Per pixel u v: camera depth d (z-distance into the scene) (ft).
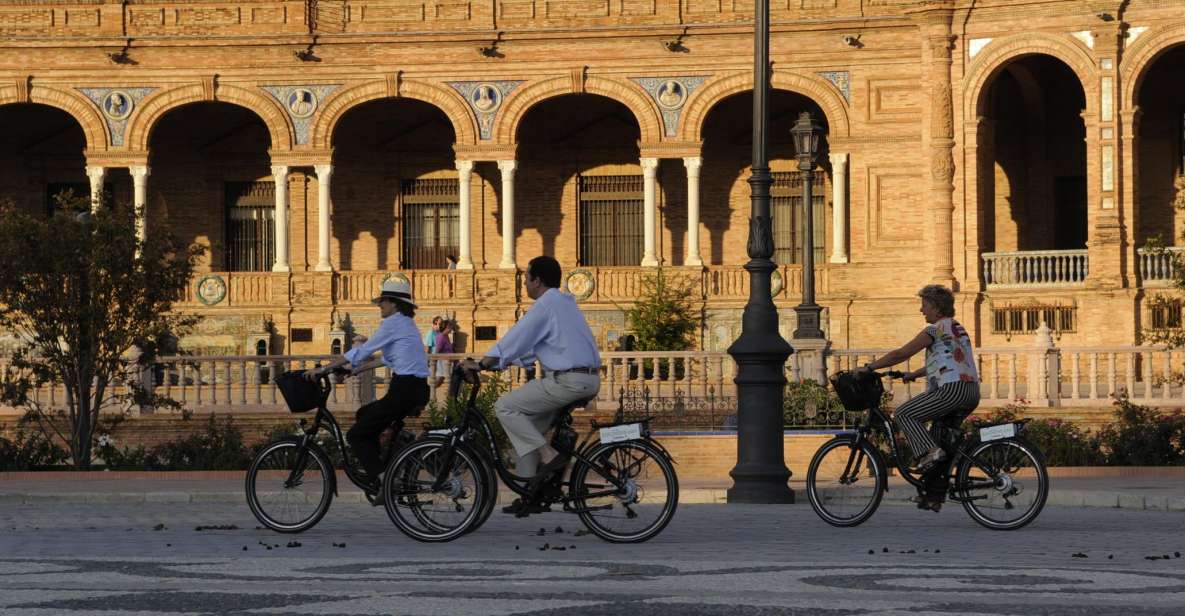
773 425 83.10
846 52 185.88
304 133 193.36
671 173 201.77
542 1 190.80
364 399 134.31
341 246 206.28
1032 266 179.11
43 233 117.80
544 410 60.29
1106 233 173.47
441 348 177.47
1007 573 47.37
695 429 123.85
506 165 191.83
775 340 83.10
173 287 122.42
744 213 200.95
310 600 41.42
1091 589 43.42
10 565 51.16
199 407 133.18
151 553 56.95
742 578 46.09
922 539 62.08
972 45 180.04
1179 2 172.35
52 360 119.96
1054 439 112.37
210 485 96.02
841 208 187.01
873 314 183.73
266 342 191.52
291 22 191.93
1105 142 174.19
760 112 84.58
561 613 38.86
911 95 184.24
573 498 60.29
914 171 183.83
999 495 66.74
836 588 43.73
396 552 56.49
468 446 60.95
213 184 207.72
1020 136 196.85
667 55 189.37
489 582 45.34
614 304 189.57
